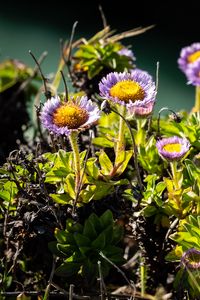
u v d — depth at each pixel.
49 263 0.61
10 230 0.60
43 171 0.60
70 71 0.74
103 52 0.74
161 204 0.59
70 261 0.58
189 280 0.56
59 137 0.66
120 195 0.62
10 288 0.62
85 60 0.74
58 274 0.58
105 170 0.59
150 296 0.62
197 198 0.58
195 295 0.57
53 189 0.61
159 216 0.60
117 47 0.75
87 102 0.57
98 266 0.58
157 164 0.64
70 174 0.58
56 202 0.59
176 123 0.64
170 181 0.59
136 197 0.60
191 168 0.60
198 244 0.57
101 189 0.58
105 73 0.74
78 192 0.57
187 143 0.59
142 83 0.59
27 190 0.60
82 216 0.61
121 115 0.57
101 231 0.58
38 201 0.60
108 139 0.61
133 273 0.66
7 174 0.60
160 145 0.59
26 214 0.59
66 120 0.56
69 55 0.74
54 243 0.58
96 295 0.60
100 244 0.58
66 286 0.61
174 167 0.59
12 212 0.62
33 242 0.61
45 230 0.59
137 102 0.56
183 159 0.63
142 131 0.65
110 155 0.66
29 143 0.80
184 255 0.56
